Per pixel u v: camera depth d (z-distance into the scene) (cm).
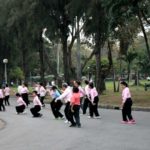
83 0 4247
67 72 4931
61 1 4569
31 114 2959
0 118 2647
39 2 4594
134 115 2791
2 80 7131
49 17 4650
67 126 2136
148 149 1389
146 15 3831
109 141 1582
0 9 5428
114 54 8319
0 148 1454
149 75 9762
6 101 4006
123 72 8856
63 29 4759
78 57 4781
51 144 1522
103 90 5194
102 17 4266
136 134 1791
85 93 2702
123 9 3447
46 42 5756
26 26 4975
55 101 2548
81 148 1415
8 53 6738
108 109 3444
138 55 6800
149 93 4338
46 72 9788
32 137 1731
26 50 5972
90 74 7925
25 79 6209
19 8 4953
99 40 4481
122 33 4850
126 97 2248
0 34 6012
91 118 2583
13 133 1884
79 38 4766
